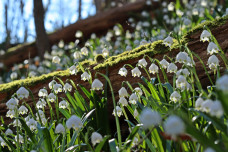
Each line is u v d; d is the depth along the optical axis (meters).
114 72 1.25
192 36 1.18
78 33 2.62
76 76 1.30
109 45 2.18
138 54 1.24
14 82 1.39
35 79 1.35
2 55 3.06
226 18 1.18
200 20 2.12
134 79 1.23
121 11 3.04
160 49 1.22
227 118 0.78
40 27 2.86
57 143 1.02
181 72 0.89
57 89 1.12
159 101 0.96
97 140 0.76
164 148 0.86
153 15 3.14
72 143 0.90
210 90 0.93
